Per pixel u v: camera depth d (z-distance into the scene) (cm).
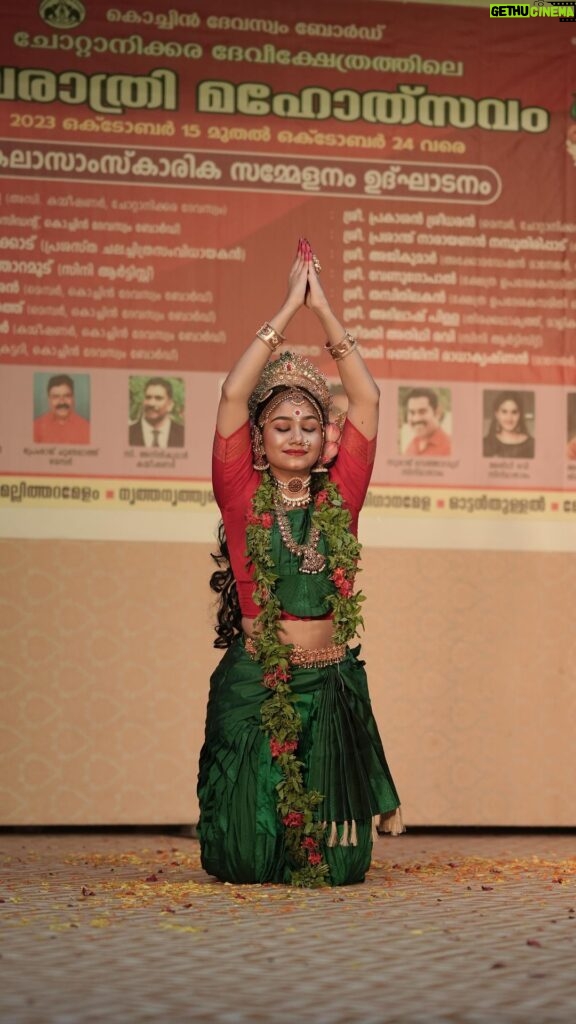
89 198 1688
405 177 1734
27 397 1673
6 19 1681
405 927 939
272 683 1177
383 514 1717
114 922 948
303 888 1140
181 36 1705
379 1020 683
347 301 1722
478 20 1752
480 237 1742
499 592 1736
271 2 1720
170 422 1692
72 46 1689
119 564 1684
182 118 1703
